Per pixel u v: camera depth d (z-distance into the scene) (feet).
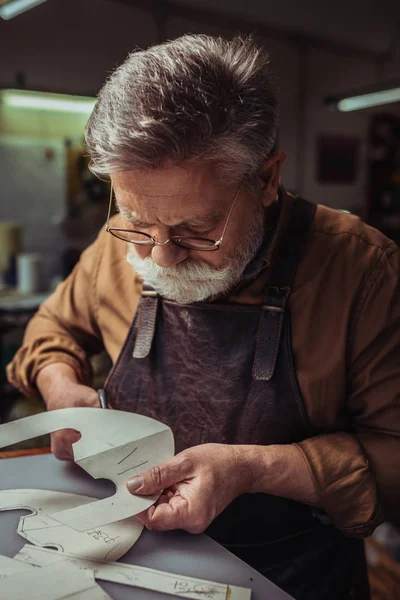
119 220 3.69
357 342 3.02
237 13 14.02
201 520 2.40
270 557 3.12
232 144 2.35
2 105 11.64
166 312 3.30
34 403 9.28
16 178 12.14
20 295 10.55
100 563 2.20
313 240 3.14
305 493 2.77
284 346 3.01
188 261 2.71
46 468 3.01
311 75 16.40
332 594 3.14
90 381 3.98
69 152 12.59
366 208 17.89
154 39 13.10
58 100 8.66
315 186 17.54
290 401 3.02
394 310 3.00
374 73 18.28
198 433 3.22
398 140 17.75
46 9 11.56
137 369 3.40
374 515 2.77
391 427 2.95
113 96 2.38
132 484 2.46
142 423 2.94
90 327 4.01
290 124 16.31
